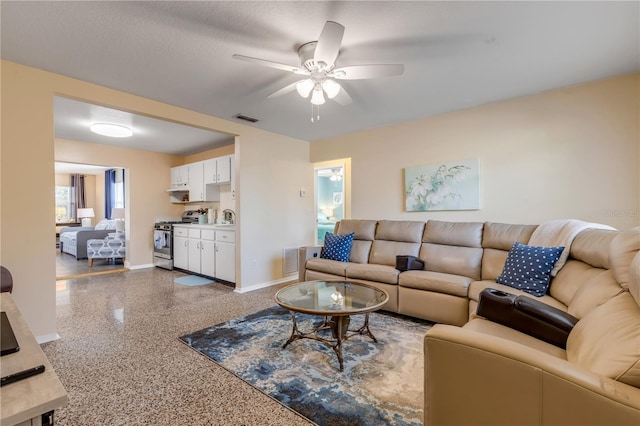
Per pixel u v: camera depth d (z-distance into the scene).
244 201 4.17
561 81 2.79
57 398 0.66
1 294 1.39
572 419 0.84
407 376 1.96
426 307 2.88
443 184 3.69
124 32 1.99
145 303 3.56
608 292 1.40
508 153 3.25
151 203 6.00
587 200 2.83
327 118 3.86
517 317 1.64
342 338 2.25
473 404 1.03
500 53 2.29
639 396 0.77
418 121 3.91
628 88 2.64
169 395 1.76
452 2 1.72
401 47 2.21
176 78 2.67
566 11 1.81
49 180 2.53
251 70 2.52
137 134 4.62
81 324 2.86
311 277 3.85
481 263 2.98
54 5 1.71
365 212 4.47
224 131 3.90
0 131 2.32
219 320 2.99
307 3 1.72
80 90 2.69
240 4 1.73
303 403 1.69
